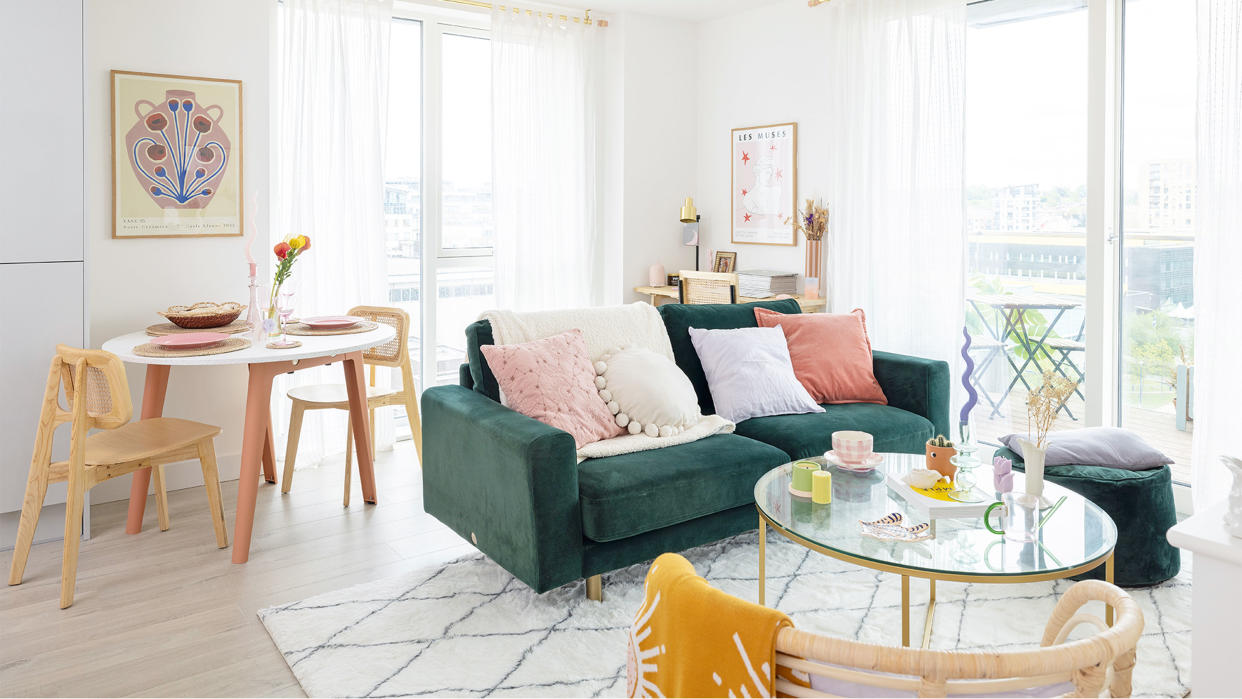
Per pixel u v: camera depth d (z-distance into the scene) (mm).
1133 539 2816
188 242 3904
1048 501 2451
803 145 4980
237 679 2322
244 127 4000
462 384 3420
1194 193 3457
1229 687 1569
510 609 2717
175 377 3902
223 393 4043
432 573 3006
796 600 2787
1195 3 3400
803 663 1134
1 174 3057
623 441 3029
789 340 3832
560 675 2330
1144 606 2725
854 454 2748
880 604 2760
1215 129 3215
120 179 3697
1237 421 3260
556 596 2811
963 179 4117
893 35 4352
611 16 5344
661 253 5582
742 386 3492
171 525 3469
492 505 2789
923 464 2771
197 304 3768
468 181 5090
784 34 5031
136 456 2889
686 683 1193
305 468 4285
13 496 3174
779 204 5145
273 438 4027
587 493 2637
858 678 1099
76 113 3186
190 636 2557
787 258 5133
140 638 2543
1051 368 4043
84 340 3268
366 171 4418
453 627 2598
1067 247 3932
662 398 3188
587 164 5305
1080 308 3898
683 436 3129
